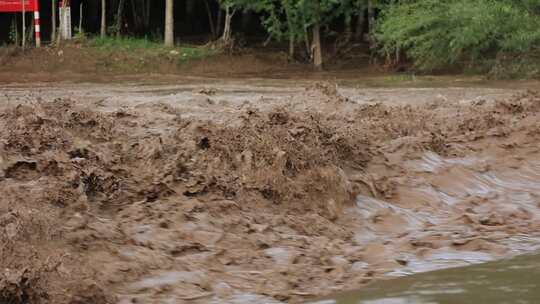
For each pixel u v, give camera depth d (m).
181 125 13.05
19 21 40.88
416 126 15.02
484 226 11.22
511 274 8.91
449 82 27.88
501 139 15.06
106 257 8.49
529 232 11.03
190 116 15.17
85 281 7.67
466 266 9.30
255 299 8.02
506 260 9.59
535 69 28.94
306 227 10.34
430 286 8.44
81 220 8.96
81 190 9.60
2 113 12.66
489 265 9.34
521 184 13.52
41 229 8.42
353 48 36.59
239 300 7.98
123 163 11.20
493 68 29.25
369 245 9.95
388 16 31.70
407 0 32.38
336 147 12.51
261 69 34.28
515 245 10.30
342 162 12.44
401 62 34.06
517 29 29.03
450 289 8.32
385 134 14.30
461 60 32.09
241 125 12.55
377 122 14.83
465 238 10.45
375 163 12.88
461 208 12.12
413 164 13.17
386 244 10.16
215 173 10.96
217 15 43.19
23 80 28.86
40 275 7.55
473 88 25.22
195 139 11.66
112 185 10.24
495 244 10.23
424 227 11.14
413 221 11.29
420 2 30.70
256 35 40.69
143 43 35.50
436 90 24.17
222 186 10.71
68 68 32.97
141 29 40.91
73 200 9.41
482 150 14.51
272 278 8.61
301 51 36.81
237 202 10.53
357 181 11.89
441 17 29.95
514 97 18.69
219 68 33.97
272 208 10.71
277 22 35.47
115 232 9.01
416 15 30.34
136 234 9.17
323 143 12.40
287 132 12.07
